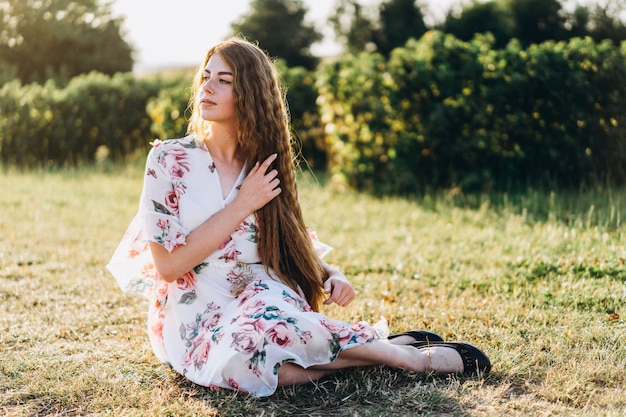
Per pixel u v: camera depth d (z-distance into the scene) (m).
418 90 8.74
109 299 4.83
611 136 8.16
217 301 3.28
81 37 27.53
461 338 3.94
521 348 3.72
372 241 6.64
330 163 10.39
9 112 12.50
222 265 3.29
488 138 8.45
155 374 3.47
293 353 3.04
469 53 8.63
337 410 3.01
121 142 12.73
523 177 8.59
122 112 12.70
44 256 6.03
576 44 8.34
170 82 12.93
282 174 3.48
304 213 8.02
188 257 3.20
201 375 3.15
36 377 3.38
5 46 26.75
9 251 6.11
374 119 8.89
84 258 5.99
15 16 26.70
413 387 3.21
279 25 33.12
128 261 3.48
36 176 11.00
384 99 8.91
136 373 3.47
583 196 7.59
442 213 7.64
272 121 3.42
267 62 3.44
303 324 3.06
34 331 4.11
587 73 8.21
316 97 11.48
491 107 8.44
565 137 8.30
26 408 3.08
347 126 9.20
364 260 5.94
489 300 4.68
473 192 8.52
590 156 8.22
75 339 4.05
